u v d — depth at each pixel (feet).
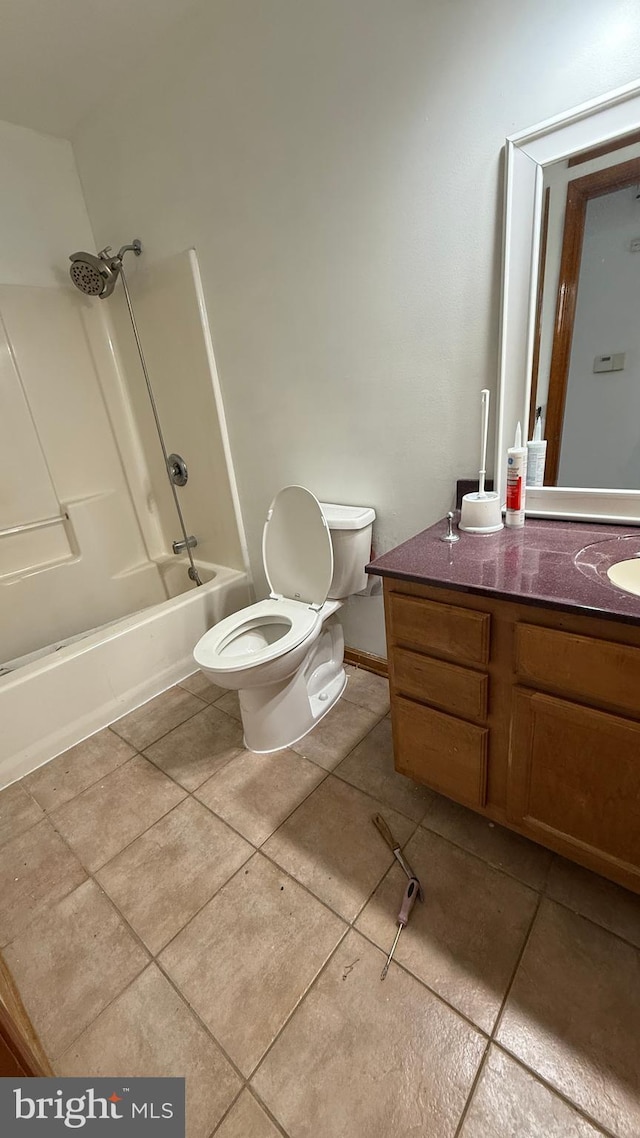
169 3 4.65
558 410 3.98
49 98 5.79
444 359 4.50
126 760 5.51
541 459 4.16
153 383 7.45
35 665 5.54
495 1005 3.04
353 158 4.35
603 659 2.75
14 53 4.99
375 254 4.54
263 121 4.75
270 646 4.80
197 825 4.56
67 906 3.95
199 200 5.63
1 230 6.41
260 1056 2.93
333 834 4.32
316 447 5.91
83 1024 3.18
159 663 6.66
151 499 8.63
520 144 3.50
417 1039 2.93
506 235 3.73
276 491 6.68
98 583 7.89
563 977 3.14
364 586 5.81
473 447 4.63
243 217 5.32
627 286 3.46
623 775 2.93
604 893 3.61
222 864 4.16
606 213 3.40
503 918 3.52
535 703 3.14
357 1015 3.07
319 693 6.00
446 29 3.57
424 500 5.18
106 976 3.44
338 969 3.33
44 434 7.21
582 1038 2.85
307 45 4.23
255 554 7.49
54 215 6.82
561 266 3.65
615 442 3.82
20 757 5.37
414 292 4.45
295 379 5.71
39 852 4.45
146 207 6.24
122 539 8.22
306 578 5.63
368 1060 2.86
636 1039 2.81
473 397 4.46
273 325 5.61
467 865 3.93
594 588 2.93
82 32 4.86
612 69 3.10
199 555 8.34
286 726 5.40
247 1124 2.66
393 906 3.68
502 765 3.60
